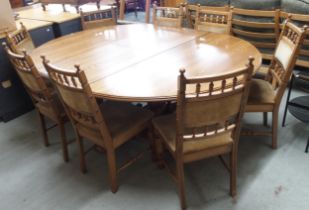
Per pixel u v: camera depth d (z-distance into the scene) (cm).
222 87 123
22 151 224
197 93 121
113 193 178
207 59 179
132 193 177
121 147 218
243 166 192
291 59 172
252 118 243
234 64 169
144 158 205
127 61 184
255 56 179
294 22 246
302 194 169
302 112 222
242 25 280
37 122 263
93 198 176
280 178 181
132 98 141
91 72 170
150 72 166
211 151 154
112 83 155
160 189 179
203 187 178
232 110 135
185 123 132
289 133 222
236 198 169
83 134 176
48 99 183
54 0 319
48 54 206
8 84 260
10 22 249
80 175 195
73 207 171
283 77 181
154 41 222
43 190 185
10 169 205
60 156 215
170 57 187
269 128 229
